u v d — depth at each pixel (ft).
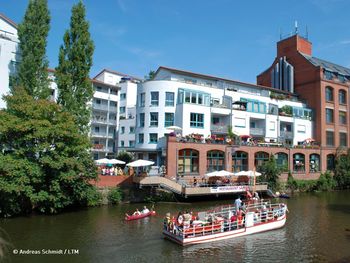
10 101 95.25
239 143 146.61
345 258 60.23
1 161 83.61
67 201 97.09
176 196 120.16
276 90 195.31
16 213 91.20
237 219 75.56
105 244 67.46
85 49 113.39
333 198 136.46
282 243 69.62
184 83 158.61
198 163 135.54
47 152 93.45
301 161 169.07
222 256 61.05
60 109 99.45
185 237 67.05
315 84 194.39
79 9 113.29
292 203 122.11
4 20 137.39
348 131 202.80
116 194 111.65
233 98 172.35
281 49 219.00
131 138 211.41
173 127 135.13
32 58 111.45
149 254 61.87
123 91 244.22
